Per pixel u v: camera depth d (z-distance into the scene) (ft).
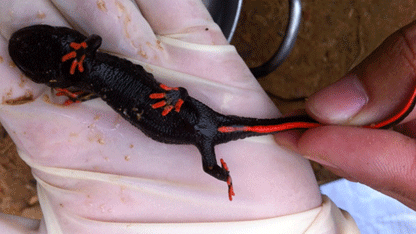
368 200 1.08
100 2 0.72
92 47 0.70
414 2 1.09
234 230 0.79
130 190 0.77
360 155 0.71
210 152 0.73
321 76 1.10
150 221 0.78
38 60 0.69
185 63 0.78
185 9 0.77
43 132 0.75
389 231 1.06
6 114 0.74
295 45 1.08
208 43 0.79
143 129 0.73
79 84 0.72
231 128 0.74
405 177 0.70
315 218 0.81
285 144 0.79
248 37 1.07
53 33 0.69
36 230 0.81
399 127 0.83
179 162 0.78
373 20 1.09
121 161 0.77
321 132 0.73
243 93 0.79
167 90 0.71
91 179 0.77
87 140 0.76
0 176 1.03
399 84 0.71
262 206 0.80
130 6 0.74
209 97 0.78
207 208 0.79
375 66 0.72
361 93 0.73
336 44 1.09
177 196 0.78
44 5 0.72
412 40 0.70
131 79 0.71
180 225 0.78
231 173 0.79
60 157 0.76
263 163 0.80
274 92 1.09
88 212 0.78
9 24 0.71
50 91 0.75
